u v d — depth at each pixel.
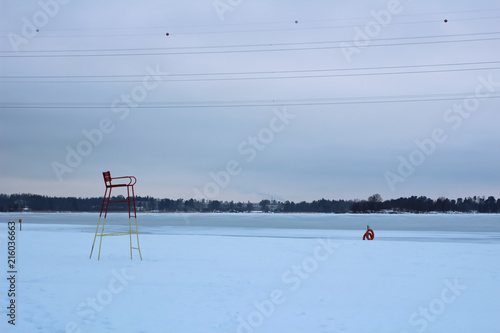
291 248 21.50
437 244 24.69
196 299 9.84
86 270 13.49
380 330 7.80
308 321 8.30
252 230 45.69
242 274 13.27
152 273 13.17
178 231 41.75
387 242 25.80
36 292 10.18
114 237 28.00
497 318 8.67
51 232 32.44
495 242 29.80
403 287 11.56
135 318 8.25
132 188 16.97
